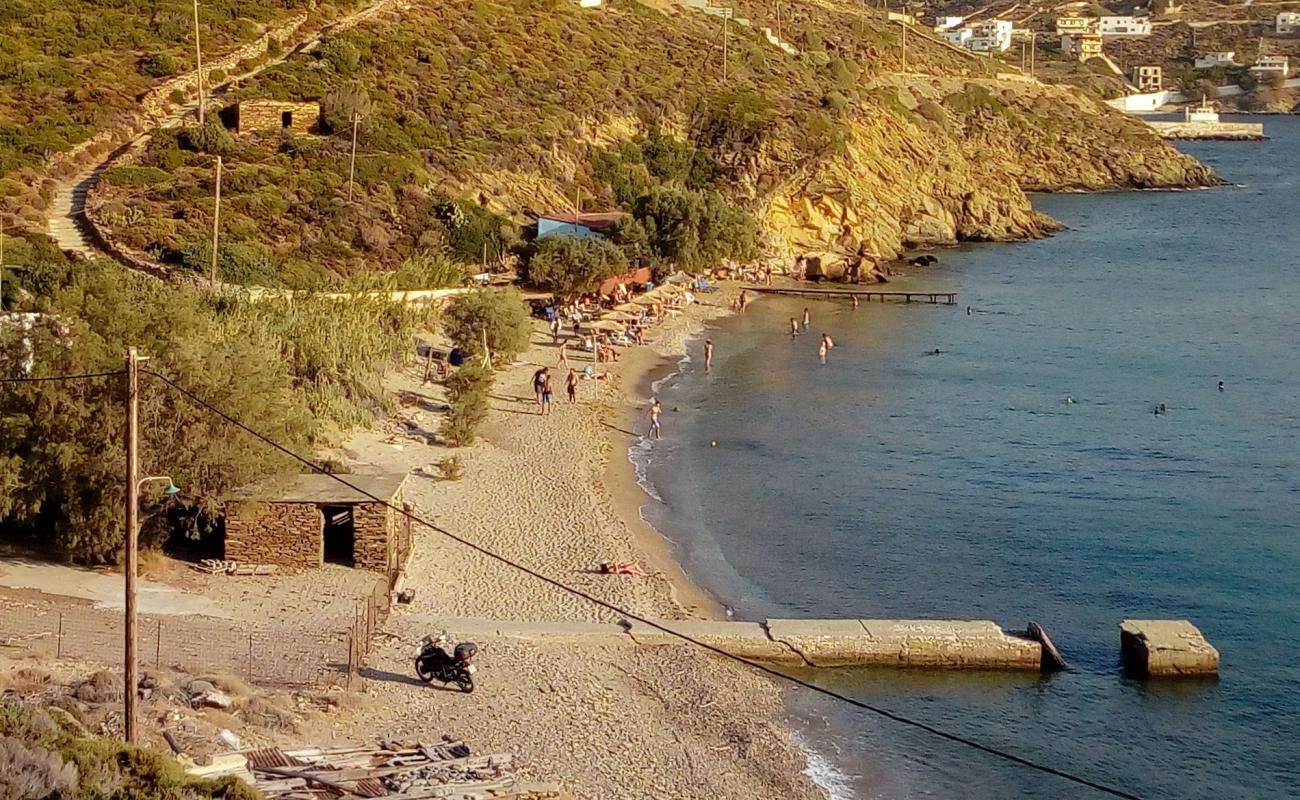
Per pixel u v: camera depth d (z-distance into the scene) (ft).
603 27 434.30
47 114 271.69
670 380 222.48
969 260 382.42
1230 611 127.13
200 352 119.24
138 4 338.34
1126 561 141.18
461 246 271.28
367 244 253.65
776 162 371.56
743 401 210.59
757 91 411.54
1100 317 296.71
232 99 295.48
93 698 85.46
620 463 171.12
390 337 199.52
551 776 86.22
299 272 228.43
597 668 105.60
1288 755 99.04
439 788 79.66
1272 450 187.21
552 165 325.62
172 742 79.71
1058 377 235.20
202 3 347.97
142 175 250.78
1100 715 104.94
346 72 327.47
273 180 261.24
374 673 100.12
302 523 119.75
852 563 138.72
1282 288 339.36
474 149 312.50
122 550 116.37
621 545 137.18
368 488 123.44
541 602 118.73
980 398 217.77
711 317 281.54
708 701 101.71
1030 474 174.50
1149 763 97.66
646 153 361.51
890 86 542.57
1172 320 294.25
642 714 98.48
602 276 269.85
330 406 165.78
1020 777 94.79
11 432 113.70
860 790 91.61
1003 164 566.36
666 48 435.12
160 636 100.22
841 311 297.33
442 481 152.87
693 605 123.24
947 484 169.17
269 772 79.00
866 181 394.73
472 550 131.23
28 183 242.17
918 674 111.34
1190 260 387.55
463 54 366.43
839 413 205.16
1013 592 131.54
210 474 117.60
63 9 328.29
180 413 115.96
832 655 111.96
